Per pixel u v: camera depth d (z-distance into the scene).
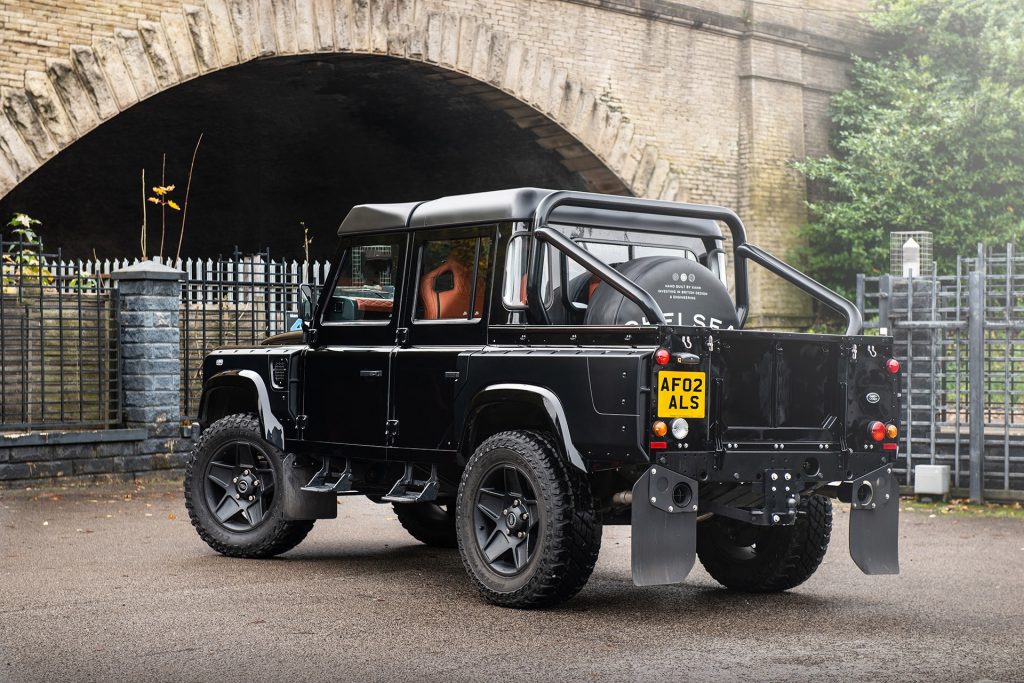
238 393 9.17
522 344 7.06
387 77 21.95
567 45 21.75
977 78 24.91
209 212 30.03
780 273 7.88
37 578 7.81
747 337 6.72
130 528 10.07
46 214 28.17
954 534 10.00
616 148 22.48
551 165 23.98
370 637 6.15
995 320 12.88
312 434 8.30
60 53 15.81
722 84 24.06
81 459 12.83
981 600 7.27
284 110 25.44
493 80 20.75
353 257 8.32
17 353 12.70
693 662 5.66
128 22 16.42
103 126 25.94
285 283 14.59
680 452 6.40
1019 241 23.22
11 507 11.24
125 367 13.50
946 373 12.55
